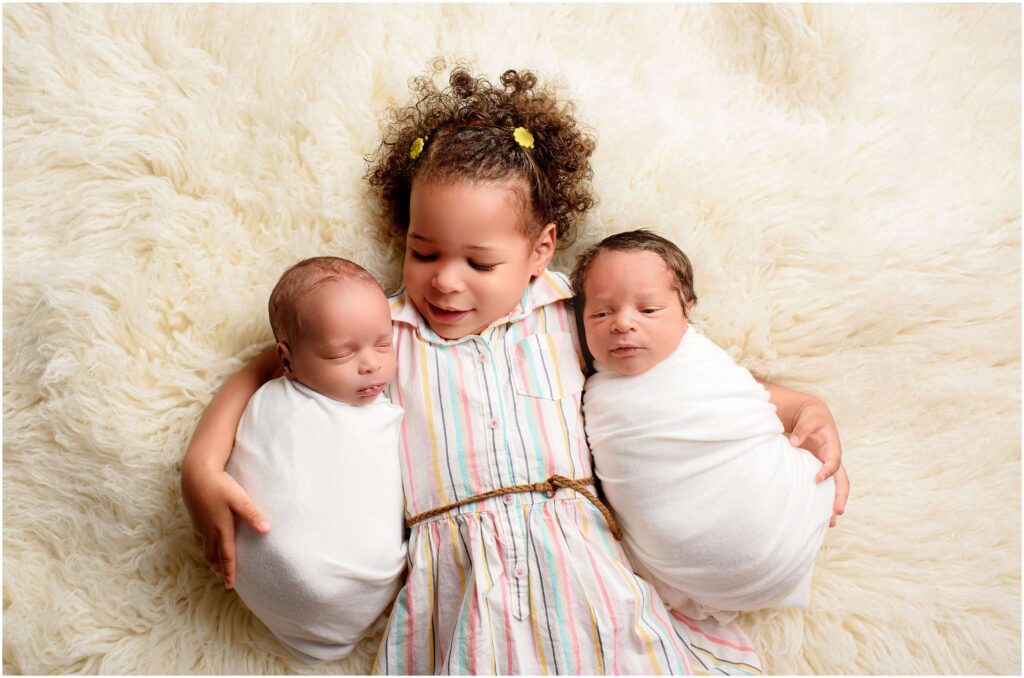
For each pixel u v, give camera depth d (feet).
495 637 3.96
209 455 4.00
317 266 4.09
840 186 4.96
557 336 4.58
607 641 3.99
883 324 4.86
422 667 4.12
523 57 5.09
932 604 4.57
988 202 5.08
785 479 4.15
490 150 4.26
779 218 4.82
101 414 4.25
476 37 5.10
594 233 4.81
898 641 4.52
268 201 4.63
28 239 4.58
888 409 4.86
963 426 4.87
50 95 4.63
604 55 5.27
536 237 4.46
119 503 4.27
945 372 4.92
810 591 4.56
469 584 4.04
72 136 4.60
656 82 5.20
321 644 4.19
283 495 3.91
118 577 4.29
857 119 5.20
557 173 4.62
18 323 4.46
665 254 4.26
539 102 4.71
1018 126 5.30
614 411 4.27
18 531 4.33
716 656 4.45
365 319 3.99
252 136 4.70
